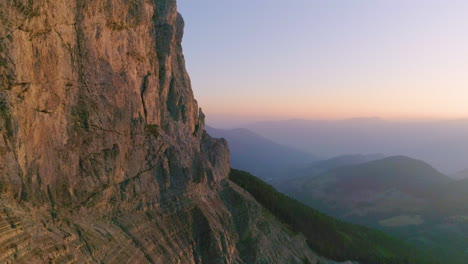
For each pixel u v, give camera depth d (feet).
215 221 222.07
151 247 164.86
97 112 155.43
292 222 360.07
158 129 208.54
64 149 137.59
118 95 171.22
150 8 212.43
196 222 207.62
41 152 124.57
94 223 144.46
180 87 251.19
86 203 145.07
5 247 96.89
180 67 258.98
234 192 277.03
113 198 160.86
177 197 201.26
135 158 180.14
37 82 123.13
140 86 199.52
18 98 114.32
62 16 135.23
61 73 135.85
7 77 110.73
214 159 291.17
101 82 159.53
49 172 128.57
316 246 348.59
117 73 173.17
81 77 148.05
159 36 225.76
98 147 155.12
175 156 208.13
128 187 170.60
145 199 180.34
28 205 115.14
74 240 127.44
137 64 196.34
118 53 176.35
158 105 217.15
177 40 261.85
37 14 121.08
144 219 174.29
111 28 170.30
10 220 102.78
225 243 216.74
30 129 119.03
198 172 232.32
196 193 222.89
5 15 109.40
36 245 108.27
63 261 115.85
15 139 109.29
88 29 152.15
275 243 285.43
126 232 157.58
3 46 108.99
